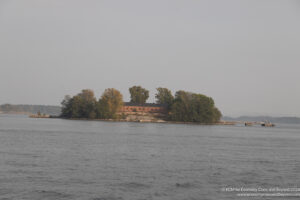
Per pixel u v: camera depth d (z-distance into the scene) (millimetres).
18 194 39031
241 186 45750
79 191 41000
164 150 82375
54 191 40594
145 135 135625
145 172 52562
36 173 49219
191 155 74438
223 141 120438
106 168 54781
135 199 38750
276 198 40875
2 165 54031
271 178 51062
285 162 68438
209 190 43375
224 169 57375
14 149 74312
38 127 172625
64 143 90875
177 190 42875
